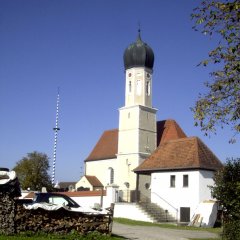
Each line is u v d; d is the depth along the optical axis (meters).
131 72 65.25
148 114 63.69
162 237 23.42
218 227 35.41
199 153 41.78
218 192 18.94
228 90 15.73
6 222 17.22
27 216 17.97
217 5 14.75
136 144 61.41
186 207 40.34
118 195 44.38
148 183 58.88
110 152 69.38
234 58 14.83
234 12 14.41
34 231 18.03
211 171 41.19
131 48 65.25
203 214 36.97
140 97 64.00
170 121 66.62
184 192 40.75
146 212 39.53
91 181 69.06
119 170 62.78
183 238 23.47
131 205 40.94
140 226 31.78
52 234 18.27
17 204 17.81
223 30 14.57
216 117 15.90
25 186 72.31
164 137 64.62
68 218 19.09
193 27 15.22
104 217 20.19
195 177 40.19
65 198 22.12
